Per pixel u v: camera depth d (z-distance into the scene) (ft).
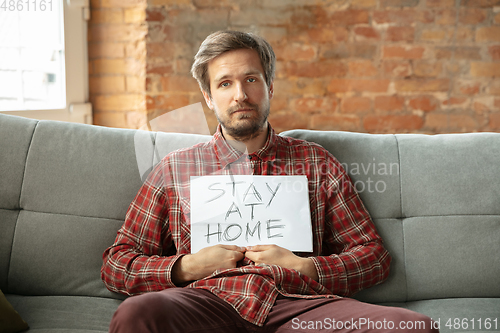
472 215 4.30
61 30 6.84
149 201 4.06
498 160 4.43
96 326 3.60
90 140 4.48
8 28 6.54
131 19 7.13
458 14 7.27
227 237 3.86
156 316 2.88
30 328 3.52
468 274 4.17
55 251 4.18
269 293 3.45
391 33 7.34
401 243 4.28
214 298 3.42
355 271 3.70
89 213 4.28
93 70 7.25
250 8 7.26
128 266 3.72
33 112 6.50
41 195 4.29
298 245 3.84
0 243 4.19
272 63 4.12
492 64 7.34
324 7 7.29
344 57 7.39
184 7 7.17
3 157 4.34
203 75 4.10
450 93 7.45
